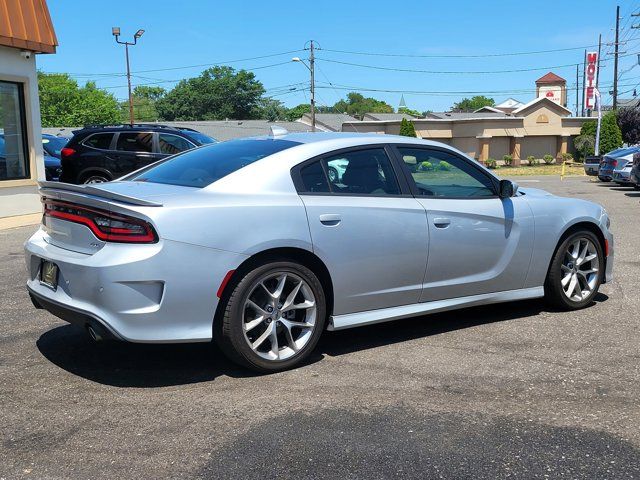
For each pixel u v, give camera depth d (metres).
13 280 6.70
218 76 94.00
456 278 4.93
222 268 3.83
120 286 3.63
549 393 3.84
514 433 3.32
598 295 6.29
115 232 3.71
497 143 48.38
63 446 3.15
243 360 4.00
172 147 13.05
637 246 9.18
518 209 5.22
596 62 55.12
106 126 13.31
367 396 3.78
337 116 69.12
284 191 4.19
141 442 3.20
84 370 4.17
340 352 4.57
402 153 4.82
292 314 4.27
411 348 4.67
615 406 3.67
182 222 3.74
